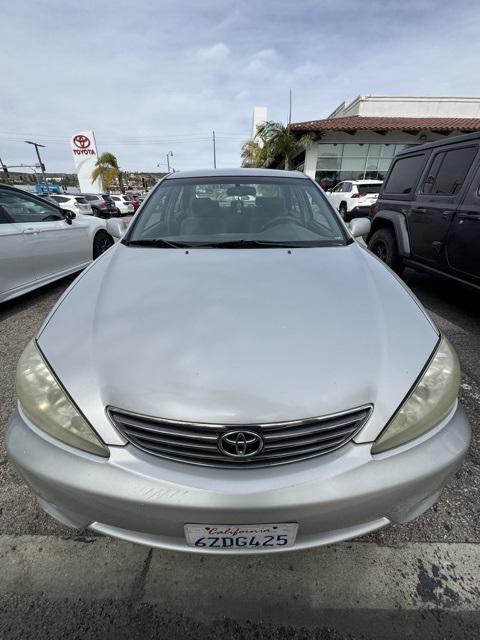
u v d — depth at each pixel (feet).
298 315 4.04
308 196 7.46
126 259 5.64
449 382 3.72
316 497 3.08
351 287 4.68
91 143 102.89
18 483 5.13
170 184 7.68
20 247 11.35
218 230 6.60
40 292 13.58
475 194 9.77
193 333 3.76
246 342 3.62
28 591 3.86
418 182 12.44
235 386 3.25
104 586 3.90
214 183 7.53
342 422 3.26
